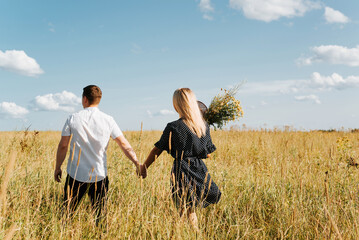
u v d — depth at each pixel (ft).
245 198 13.10
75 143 9.84
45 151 21.17
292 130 45.70
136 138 34.63
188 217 9.84
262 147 26.53
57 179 10.18
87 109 10.23
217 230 10.02
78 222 9.11
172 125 10.04
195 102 10.39
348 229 8.60
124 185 12.96
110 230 8.98
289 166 16.74
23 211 9.66
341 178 13.75
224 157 24.41
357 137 37.06
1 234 7.42
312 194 13.08
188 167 9.98
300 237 9.41
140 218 9.25
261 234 9.96
